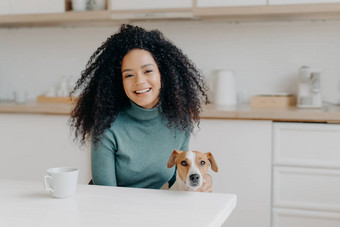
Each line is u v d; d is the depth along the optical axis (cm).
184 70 130
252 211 222
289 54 275
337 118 210
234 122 222
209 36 284
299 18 268
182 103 127
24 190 107
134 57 118
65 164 245
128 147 126
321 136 214
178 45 287
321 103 250
